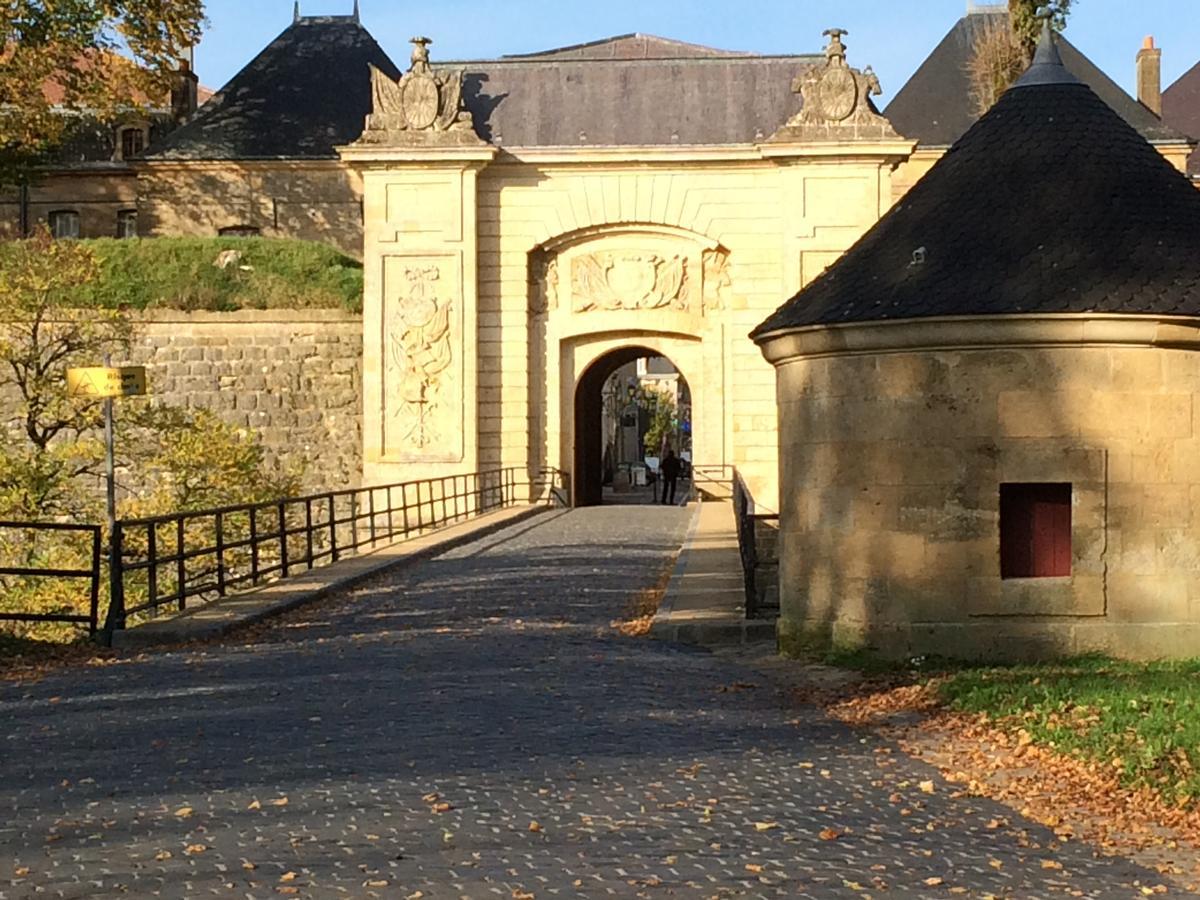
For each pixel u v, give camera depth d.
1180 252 16.38
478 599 23.89
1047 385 16.19
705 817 10.01
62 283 36.44
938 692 14.33
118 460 39.47
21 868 8.73
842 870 8.82
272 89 60.59
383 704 14.21
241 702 14.49
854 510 16.83
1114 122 17.77
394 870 8.68
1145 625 16.22
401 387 48.66
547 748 12.17
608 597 24.08
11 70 47.31
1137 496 16.19
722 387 50.16
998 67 51.16
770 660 17.41
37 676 16.77
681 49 62.56
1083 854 9.34
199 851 9.08
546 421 50.56
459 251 48.69
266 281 49.44
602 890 8.33
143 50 49.59
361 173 49.00
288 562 26.69
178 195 58.66
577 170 49.47
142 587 30.39
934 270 16.61
